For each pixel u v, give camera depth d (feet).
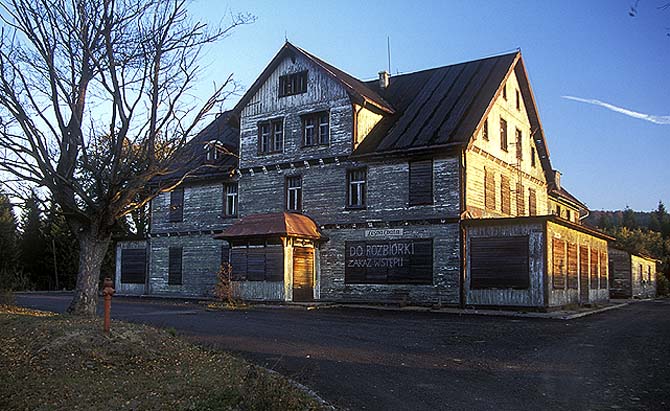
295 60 103.96
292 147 102.68
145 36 47.21
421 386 31.55
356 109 95.71
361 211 93.45
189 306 87.81
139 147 51.98
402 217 89.10
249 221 98.43
